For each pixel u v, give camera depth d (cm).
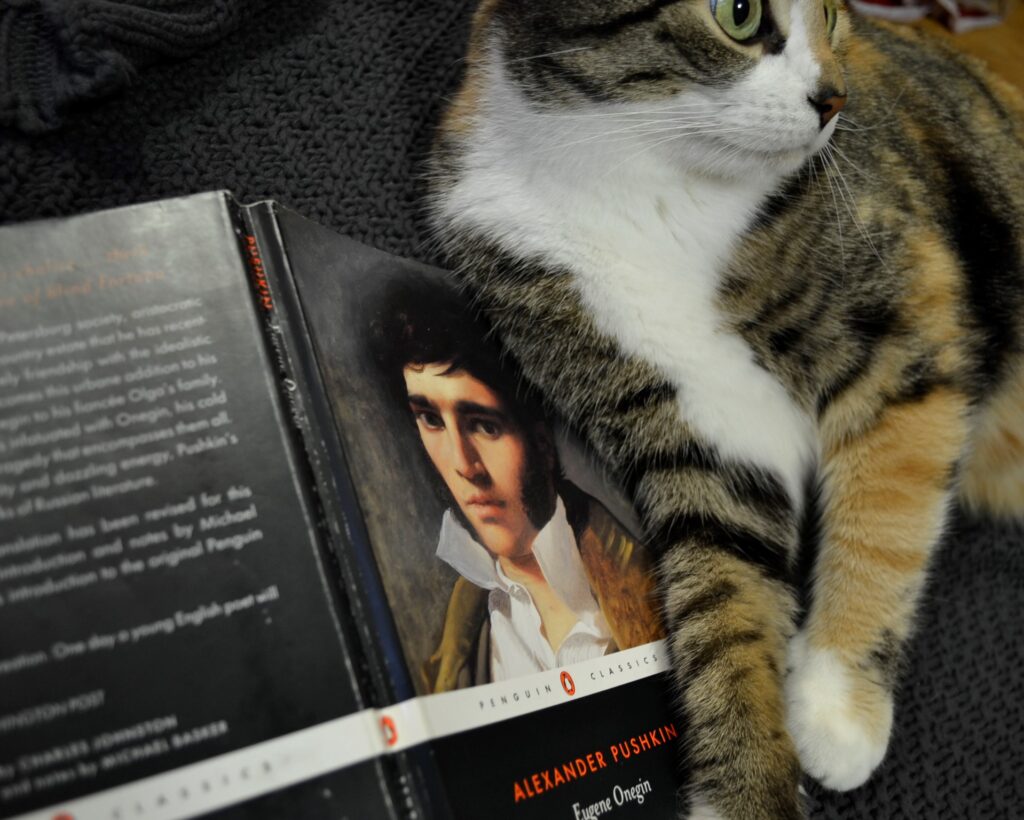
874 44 109
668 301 89
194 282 65
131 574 57
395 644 61
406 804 58
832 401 93
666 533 90
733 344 90
